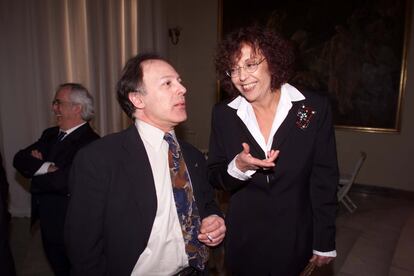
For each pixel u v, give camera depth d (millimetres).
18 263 3023
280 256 1451
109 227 1138
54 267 2062
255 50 1256
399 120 5059
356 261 3129
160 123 1207
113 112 5105
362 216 4387
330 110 1401
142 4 5535
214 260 2662
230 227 1547
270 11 5738
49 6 4145
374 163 5328
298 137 1357
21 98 4004
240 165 1270
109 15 4965
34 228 3803
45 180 1900
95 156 1130
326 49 5371
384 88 5090
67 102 2027
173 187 1219
